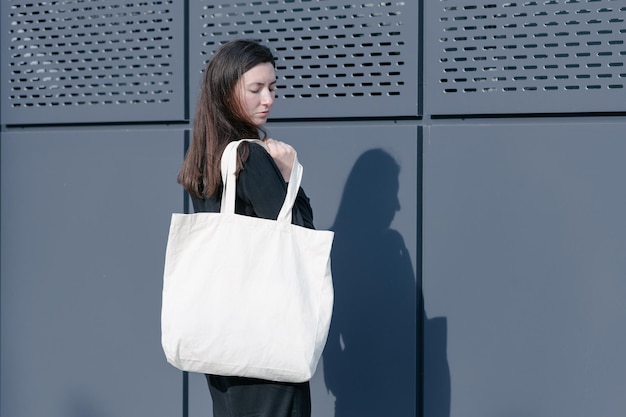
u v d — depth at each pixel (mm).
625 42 3037
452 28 3256
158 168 3723
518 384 3188
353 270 3396
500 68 3195
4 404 4016
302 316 2652
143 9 3762
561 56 3123
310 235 2709
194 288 2678
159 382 3746
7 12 4012
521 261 3170
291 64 3510
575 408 3115
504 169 3184
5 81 4012
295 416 2734
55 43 3932
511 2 3180
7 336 4016
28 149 3959
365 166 3369
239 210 2758
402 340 3336
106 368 3840
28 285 3975
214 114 2773
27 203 3967
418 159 3305
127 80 3801
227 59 2764
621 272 3047
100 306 3840
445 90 3279
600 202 3064
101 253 3832
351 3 3408
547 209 3133
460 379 3264
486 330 3223
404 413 3348
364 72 3387
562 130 3105
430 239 3291
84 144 3854
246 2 3582
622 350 3051
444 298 3277
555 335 3135
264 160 2689
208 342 2646
